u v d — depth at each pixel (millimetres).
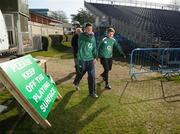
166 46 15648
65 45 27234
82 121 4812
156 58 12391
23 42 16078
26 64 4867
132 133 4383
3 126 4484
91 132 4371
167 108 5699
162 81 8508
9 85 4047
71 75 9055
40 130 4387
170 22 26719
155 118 5070
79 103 5816
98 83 7895
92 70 6289
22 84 4266
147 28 21766
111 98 6309
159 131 4488
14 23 15648
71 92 6688
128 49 18422
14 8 15641
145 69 10602
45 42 18938
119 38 22391
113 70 10406
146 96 6617
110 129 4508
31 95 4328
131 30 21922
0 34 8508
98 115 5133
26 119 4812
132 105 5828
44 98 4754
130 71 9031
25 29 17938
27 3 18703
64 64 11961
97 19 30641
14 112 5125
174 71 9570
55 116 5008
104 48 6855
